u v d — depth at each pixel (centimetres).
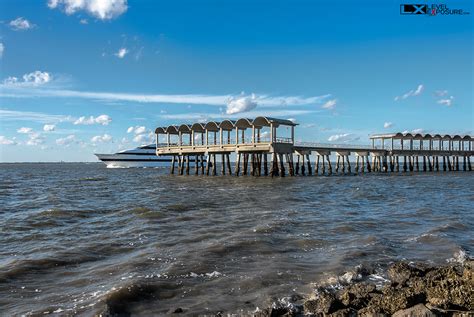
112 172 9750
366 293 940
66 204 2728
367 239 1566
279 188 3809
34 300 944
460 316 796
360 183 4666
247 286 1034
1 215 2255
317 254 1345
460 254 1369
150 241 1523
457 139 7869
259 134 5303
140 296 966
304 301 939
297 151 5406
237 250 1370
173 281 1064
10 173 9269
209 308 895
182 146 5809
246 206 2486
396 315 816
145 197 3150
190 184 4497
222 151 5228
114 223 1945
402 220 2059
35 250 1414
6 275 1120
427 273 1088
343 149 6328
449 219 2083
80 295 970
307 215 2145
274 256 1307
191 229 1741
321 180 4938
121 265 1206
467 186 4369
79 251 1384
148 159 11938
